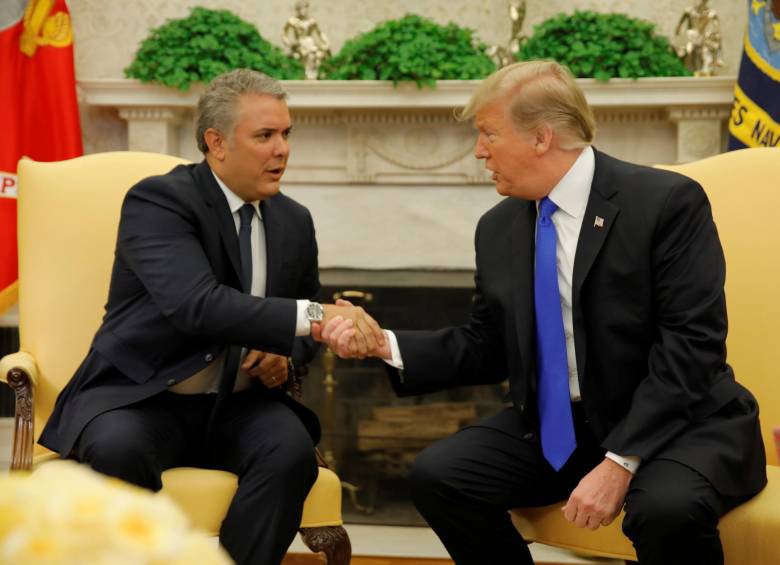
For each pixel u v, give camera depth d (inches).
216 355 95.3
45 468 31.7
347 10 181.8
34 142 166.1
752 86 156.1
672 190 87.2
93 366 97.0
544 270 89.7
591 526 80.4
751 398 85.6
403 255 176.1
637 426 81.0
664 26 178.1
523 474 90.1
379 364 170.2
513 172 89.1
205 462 97.2
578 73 167.0
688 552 77.7
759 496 81.7
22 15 165.5
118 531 27.2
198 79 167.8
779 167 100.3
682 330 83.4
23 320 109.3
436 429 170.1
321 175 175.6
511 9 169.3
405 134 174.4
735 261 99.0
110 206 111.8
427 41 167.3
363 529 161.8
